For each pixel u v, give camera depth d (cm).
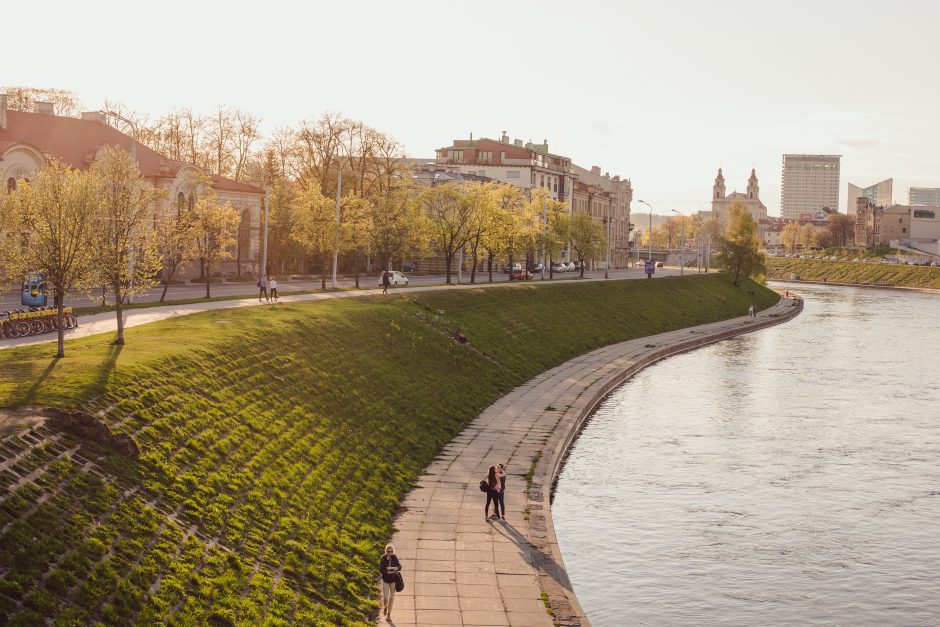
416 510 3844
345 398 4853
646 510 4538
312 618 2706
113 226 4300
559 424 5669
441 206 11256
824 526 4403
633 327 11338
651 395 7425
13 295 7088
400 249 11331
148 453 3083
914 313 16088
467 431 5366
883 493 4922
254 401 4100
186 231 7169
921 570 3916
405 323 6838
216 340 4519
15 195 4344
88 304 6575
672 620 3403
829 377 8619
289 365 4766
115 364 3672
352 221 9631
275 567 2928
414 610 2875
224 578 2677
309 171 12650
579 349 9319
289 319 5597
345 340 5719
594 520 4372
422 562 3262
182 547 2720
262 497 3312
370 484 3978
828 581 3784
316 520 3391
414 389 5666
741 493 4859
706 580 3753
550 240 13312
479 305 8775
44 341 4472
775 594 3647
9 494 2470
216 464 3338
